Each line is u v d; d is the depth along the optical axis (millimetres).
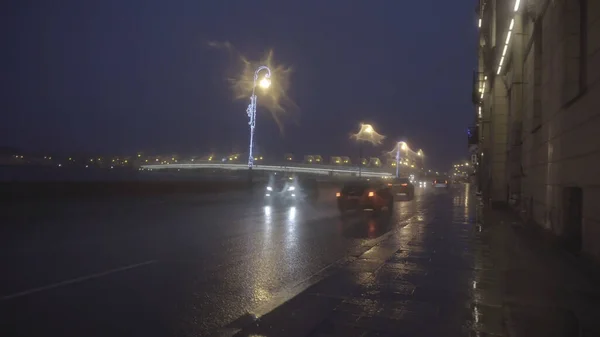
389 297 7508
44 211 20281
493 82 32219
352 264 10211
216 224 18219
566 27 11703
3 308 6828
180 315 6676
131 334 5898
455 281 8680
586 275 9297
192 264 10328
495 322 6359
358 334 5816
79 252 11406
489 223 19234
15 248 11688
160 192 32125
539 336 5852
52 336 5766
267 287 8328
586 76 10422
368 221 20375
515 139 23297
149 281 8672
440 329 6051
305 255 11617
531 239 14312
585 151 10234
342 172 114250
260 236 15047
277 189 35656
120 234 14781
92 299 7406
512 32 23688
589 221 9867
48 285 8172
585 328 6148
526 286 8383
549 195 14234
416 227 17703
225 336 5820
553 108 13641
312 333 5840
